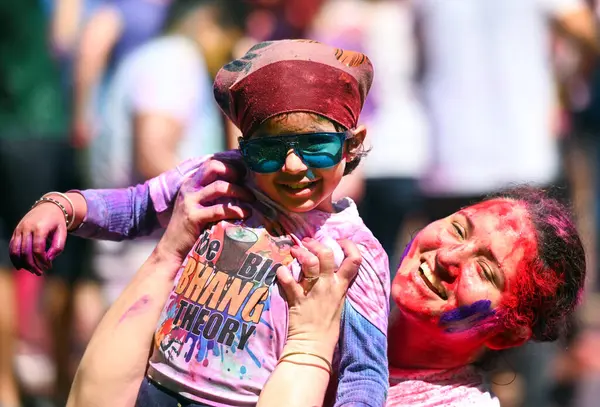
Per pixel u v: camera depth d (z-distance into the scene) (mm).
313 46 3844
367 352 3809
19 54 8258
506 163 7551
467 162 7586
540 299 4137
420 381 4277
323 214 3953
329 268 3795
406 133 7664
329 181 3812
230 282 3840
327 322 3783
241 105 3814
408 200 7727
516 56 7539
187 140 7156
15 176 7551
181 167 4160
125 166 7230
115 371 3953
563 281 4176
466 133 7570
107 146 7293
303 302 3779
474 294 4055
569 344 4645
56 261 7758
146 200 4148
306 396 3684
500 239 4098
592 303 9891
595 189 10281
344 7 7590
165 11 7816
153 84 7074
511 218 4148
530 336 4195
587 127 10008
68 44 8312
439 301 4098
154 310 3994
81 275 7770
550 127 7672
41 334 8508
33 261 3939
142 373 3971
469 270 4086
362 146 3998
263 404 3676
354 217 4004
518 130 7539
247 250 3869
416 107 7738
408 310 4133
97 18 7812
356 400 3725
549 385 7457
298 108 3723
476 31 7535
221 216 3959
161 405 3824
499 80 7535
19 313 8586
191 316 3855
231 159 4066
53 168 7688
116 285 7602
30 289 8727
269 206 3939
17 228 3969
